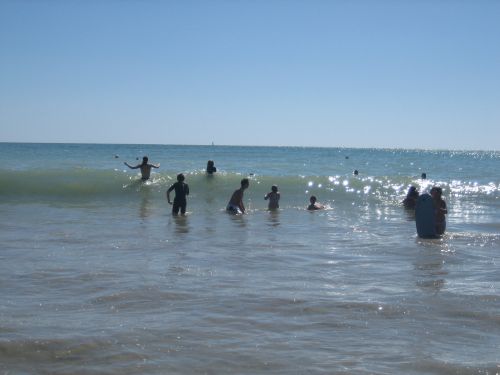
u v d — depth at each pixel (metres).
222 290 7.84
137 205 21.45
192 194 24.92
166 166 44.41
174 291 7.74
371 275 9.01
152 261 10.01
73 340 5.63
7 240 12.38
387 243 12.52
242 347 5.52
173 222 16.33
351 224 16.34
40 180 25.62
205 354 5.32
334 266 9.77
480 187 30.05
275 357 5.27
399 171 45.41
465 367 5.03
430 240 13.03
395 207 22.31
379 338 5.85
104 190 25.03
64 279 8.44
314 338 5.84
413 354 5.38
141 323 6.26
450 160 78.88
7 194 24.02
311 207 20.95
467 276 8.96
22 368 4.93
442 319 6.55
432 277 8.87
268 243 12.38
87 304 7.06
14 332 5.86
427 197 13.60
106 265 9.58
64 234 13.44
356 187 28.12
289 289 7.95
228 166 46.78
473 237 13.55
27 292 7.65
